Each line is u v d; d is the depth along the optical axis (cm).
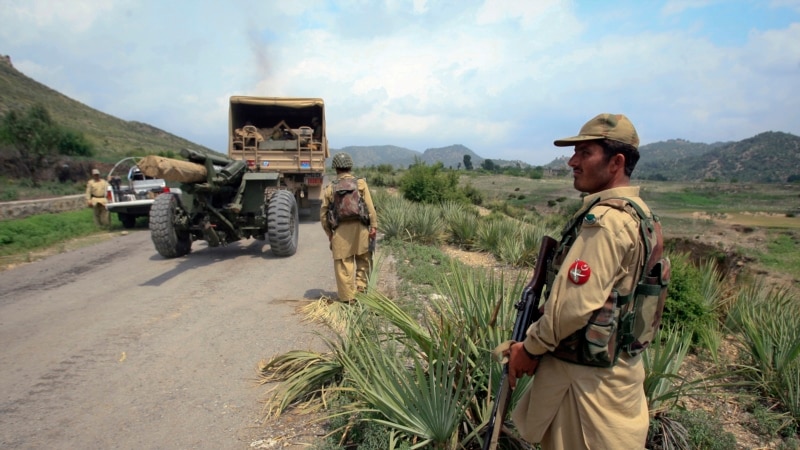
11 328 495
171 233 812
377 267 544
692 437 300
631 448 175
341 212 510
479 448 274
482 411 276
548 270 197
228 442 297
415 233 1011
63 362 412
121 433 307
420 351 321
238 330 488
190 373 392
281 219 820
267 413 329
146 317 528
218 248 952
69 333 480
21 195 1938
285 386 352
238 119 1359
